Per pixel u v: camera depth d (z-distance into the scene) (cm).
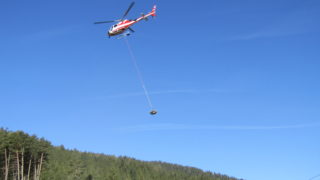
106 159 16738
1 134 8419
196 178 17612
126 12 4431
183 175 17488
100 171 14038
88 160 15338
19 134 8600
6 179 8094
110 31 4562
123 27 4516
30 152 8731
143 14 4584
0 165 8569
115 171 13700
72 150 16125
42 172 9400
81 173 12681
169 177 16288
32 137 8994
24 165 8931
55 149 14375
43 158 9481
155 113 3375
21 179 8688
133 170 15500
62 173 11288
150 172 15950
